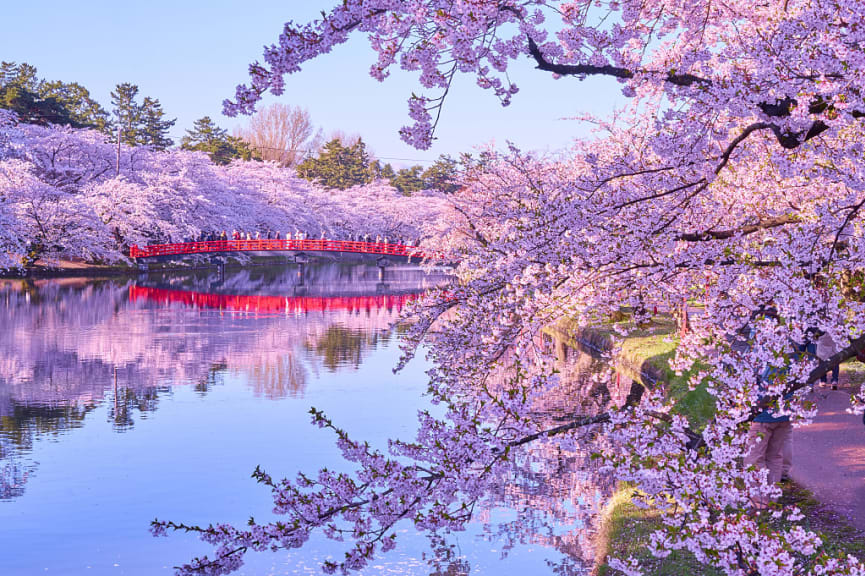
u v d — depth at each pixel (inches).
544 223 300.8
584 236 291.9
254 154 4286.4
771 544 168.9
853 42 207.2
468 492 203.6
